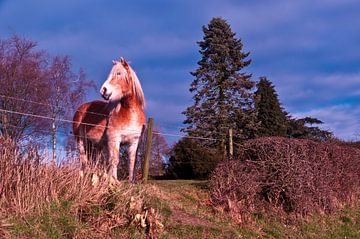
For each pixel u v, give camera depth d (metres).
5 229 6.98
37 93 22.80
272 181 13.09
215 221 10.65
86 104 12.34
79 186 8.55
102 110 11.49
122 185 9.37
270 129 36.16
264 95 36.94
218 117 35.53
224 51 37.62
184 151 20.50
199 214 10.88
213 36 38.34
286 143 13.68
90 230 7.86
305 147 13.95
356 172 16.58
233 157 14.46
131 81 10.88
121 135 10.84
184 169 20.44
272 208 12.70
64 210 7.93
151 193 10.66
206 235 9.55
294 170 13.09
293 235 11.54
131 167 11.02
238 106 36.94
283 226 12.04
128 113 10.85
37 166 8.38
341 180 15.61
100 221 8.15
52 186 8.27
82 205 8.23
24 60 23.28
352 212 14.81
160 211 9.73
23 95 22.11
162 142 27.38
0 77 21.95
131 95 10.87
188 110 36.56
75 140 12.05
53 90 24.27
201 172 19.88
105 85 10.68
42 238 7.09
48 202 7.97
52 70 24.72
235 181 12.52
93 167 9.35
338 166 15.41
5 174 7.86
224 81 36.84
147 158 12.62
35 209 7.73
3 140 8.21
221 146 26.83
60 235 7.31
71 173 8.73
